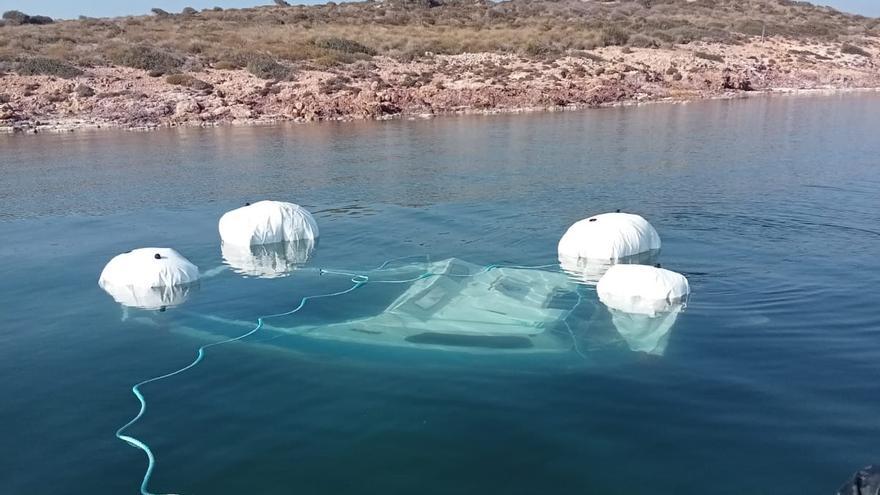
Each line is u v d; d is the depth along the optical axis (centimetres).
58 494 426
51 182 1530
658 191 1310
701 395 524
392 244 1017
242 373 589
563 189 1352
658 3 7806
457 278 826
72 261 949
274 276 874
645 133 2212
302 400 536
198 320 722
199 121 2759
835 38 5650
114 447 477
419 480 427
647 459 442
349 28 5122
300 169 1658
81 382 580
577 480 422
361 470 440
